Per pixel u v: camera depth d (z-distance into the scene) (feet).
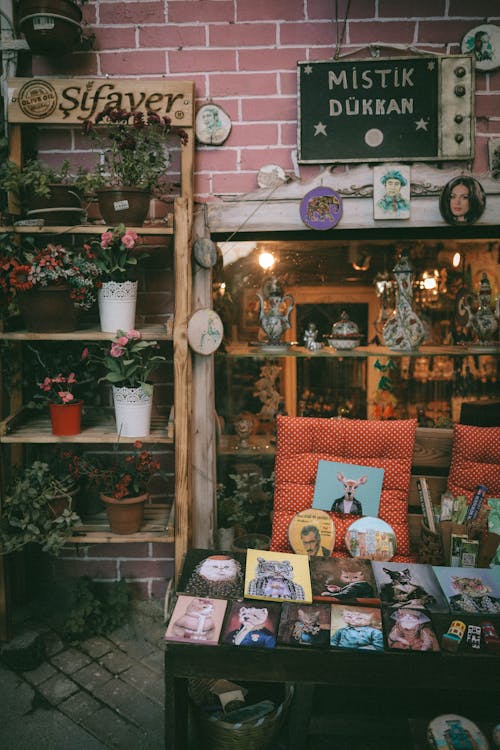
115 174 8.34
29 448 9.13
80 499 8.52
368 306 9.45
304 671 5.88
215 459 8.93
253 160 8.38
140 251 8.79
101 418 8.82
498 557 7.00
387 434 7.77
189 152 8.07
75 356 8.86
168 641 5.84
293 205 8.33
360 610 6.22
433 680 5.82
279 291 9.11
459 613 6.18
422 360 9.56
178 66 8.29
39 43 7.72
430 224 8.27
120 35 8.26
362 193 8.24
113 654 8.30
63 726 7.02
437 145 8.16
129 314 7.77
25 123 8.04
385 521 7.63
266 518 9.35
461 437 7.80
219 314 9.17
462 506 7.40
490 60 8.07
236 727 6.16
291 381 9.60
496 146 8.17
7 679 7.79
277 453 8.04
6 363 8.43
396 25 8.11
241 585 6.64
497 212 8.17
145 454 7.93
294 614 6.15
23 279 7.36
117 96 7.99
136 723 7.08
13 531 8.16
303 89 8.14
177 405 7.75
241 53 8.22
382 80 8.07
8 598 8.14
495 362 9.52
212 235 8.68
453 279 9.42
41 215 7.87
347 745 6.83
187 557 7.20
